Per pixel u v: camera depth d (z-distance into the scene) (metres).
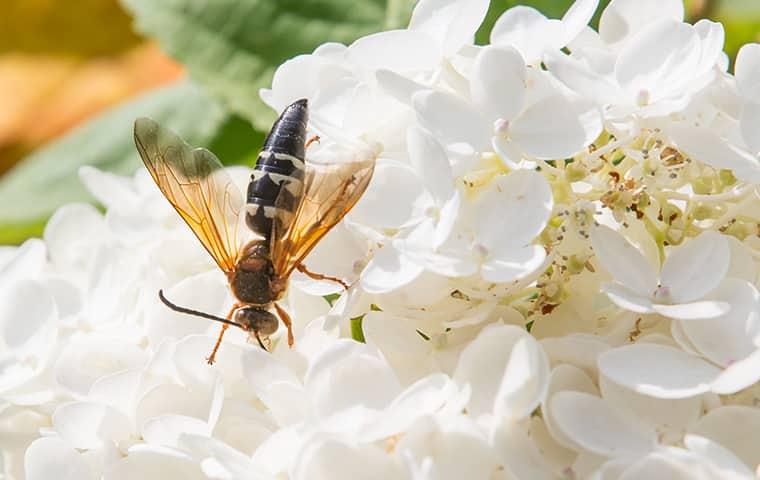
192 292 0.38
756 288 0.35
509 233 0.35
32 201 0.49
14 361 0.38
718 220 0.36
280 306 0.38
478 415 0.35
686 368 0.35
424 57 0.36
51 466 0.36
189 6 0.46
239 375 0.37
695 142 0.35
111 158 0.49
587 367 0.35
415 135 0.35
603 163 0.36
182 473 0.36
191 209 0.39
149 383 0.37
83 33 0.56
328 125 0.37
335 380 0.35
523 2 0.44
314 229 0.37
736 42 0.46
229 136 0.47
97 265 0.39
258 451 0.35
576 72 0.35
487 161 0.36
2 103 0.56
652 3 0.37
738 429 0.34
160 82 0.56
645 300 0.35
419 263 0.35
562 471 0.34
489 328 0.35
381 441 0.35
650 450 0.34
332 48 0.38
